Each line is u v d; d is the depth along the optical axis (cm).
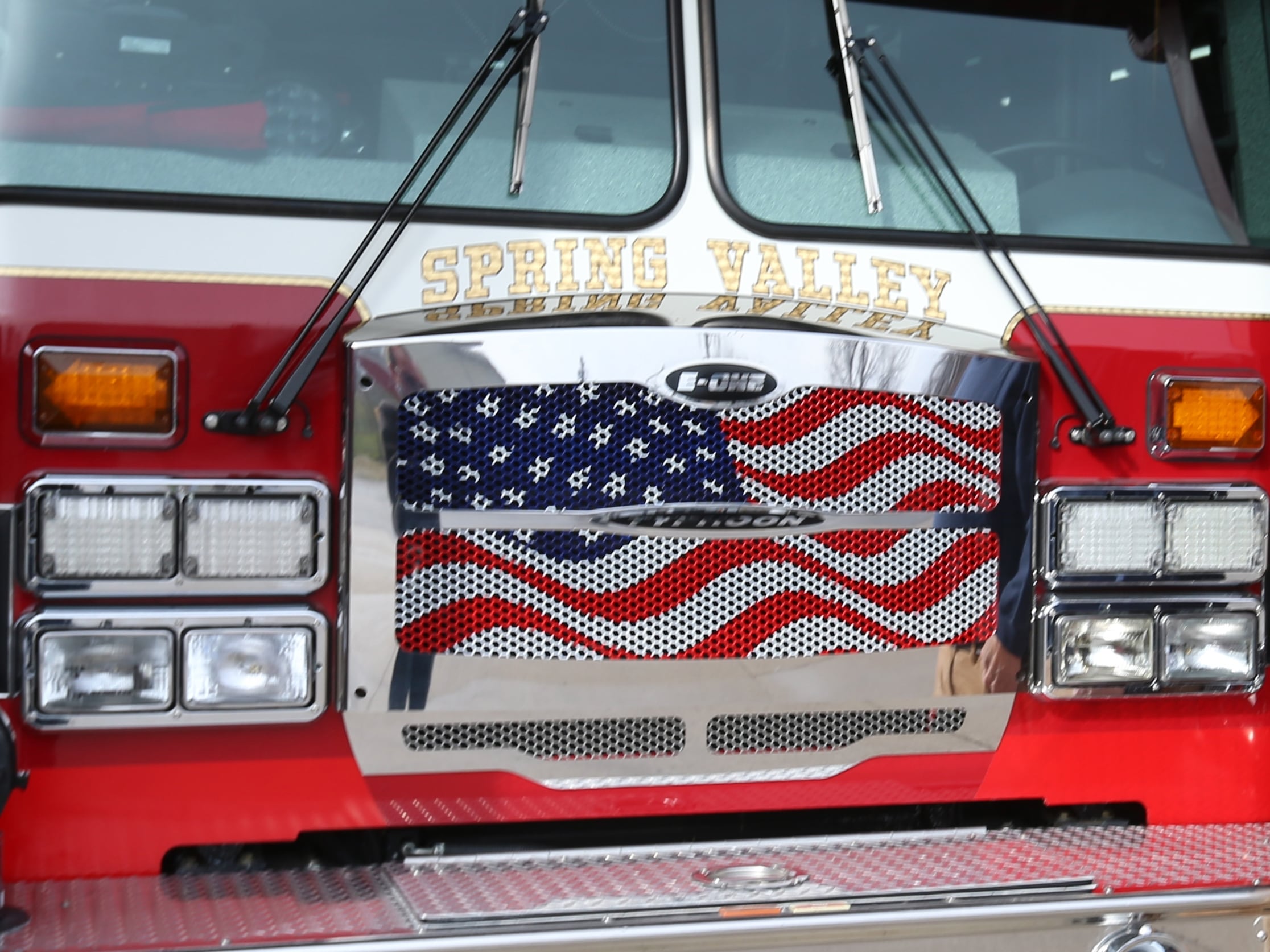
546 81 339
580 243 330
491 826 327
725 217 341
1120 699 352
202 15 322
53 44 313
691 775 322
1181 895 306
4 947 262
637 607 313
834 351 318
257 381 304
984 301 349
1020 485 337
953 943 296
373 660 304
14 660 290
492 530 307
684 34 347
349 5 332
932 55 372
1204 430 358
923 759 337
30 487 289
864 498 323
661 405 310
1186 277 364
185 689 295
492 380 304
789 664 322
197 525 296
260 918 279
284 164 320
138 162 311
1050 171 374
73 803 296
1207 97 393
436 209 322
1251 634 356
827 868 312
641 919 284
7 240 295
